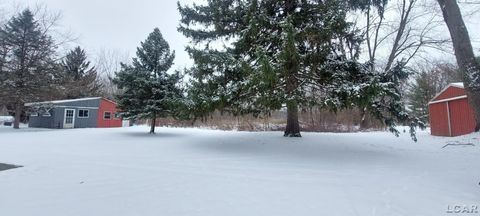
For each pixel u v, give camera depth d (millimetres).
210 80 8703
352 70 8891
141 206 3588
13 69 20188
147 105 14406
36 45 20625
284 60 7590
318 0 8914
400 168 6020
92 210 3439
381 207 3557
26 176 5211
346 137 11336
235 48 9438
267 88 7957
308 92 9062
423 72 23453
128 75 14617
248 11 8969
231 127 19484
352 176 5297
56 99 23312
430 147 9188
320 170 5824
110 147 9445
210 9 11594
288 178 5145
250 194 4125
